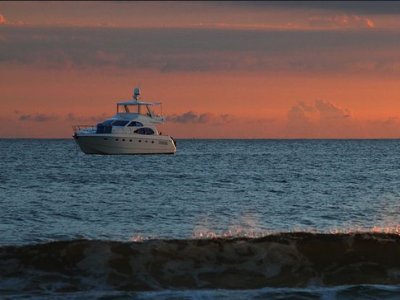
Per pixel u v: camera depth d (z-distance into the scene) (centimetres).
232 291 2680
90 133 17650
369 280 2869
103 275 2791
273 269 2909
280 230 5431
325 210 7019
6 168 15588
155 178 12506
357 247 3089
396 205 7550
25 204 7331
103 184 10844
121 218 6125
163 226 5575
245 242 3083
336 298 2605
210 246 3027
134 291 2673
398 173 14150
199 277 2814
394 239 3169
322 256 3008
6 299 2517
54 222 5697
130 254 2933
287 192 9425
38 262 2852
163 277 2803
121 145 17850
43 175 13062
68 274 2784
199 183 11250
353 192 9438
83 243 2998
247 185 10819
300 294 2644
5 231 5041
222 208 7156
